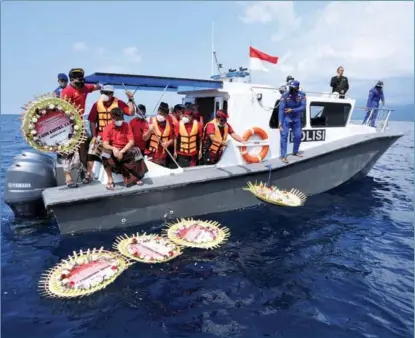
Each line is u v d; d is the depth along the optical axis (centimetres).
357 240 482
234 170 567
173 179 514
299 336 289
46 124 439
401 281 380
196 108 590
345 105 730
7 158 1181
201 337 286
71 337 284
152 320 306
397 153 1516
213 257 421
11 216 555
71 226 446
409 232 512
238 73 708
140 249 420
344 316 317
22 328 293
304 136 681
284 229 510
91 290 344
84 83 479
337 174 693
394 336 291
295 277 382
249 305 330
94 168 514
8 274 374
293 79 668
